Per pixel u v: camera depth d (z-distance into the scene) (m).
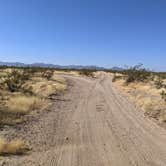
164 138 12.54
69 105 22.69
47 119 16.42
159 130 14.17
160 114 18.53
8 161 8.86
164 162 9.31
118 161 9.36
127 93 33.19
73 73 85.50
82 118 17.17
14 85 27.64
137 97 27.81
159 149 10.83
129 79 45.69
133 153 10.27
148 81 44.88
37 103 21.33
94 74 85.75
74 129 14.09
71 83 47.69
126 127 14.80
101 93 33.16
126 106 22.78
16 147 10.05
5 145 9.98
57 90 33.47
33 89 30.34
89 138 12.40
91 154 10.09
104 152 10.36
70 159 9.45
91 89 38.28
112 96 30.12
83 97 28.73
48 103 22.84
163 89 31.28
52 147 10.83
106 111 20.09
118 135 13.03
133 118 17.48
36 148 10.56
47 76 49.97
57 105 22.34
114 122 16.09
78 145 11.25
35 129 13.76
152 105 21.81
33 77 46.28
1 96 22.19
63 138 12.27
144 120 16.86
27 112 18.05
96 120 16.61
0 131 12.82
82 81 54.56
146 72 48.72
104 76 82.25
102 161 9.33
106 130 14.02
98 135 12.97
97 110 20.50
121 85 44.62
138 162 9.28
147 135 13.08
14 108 17.62
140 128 14.59
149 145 11.39
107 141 11.95
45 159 9.31
